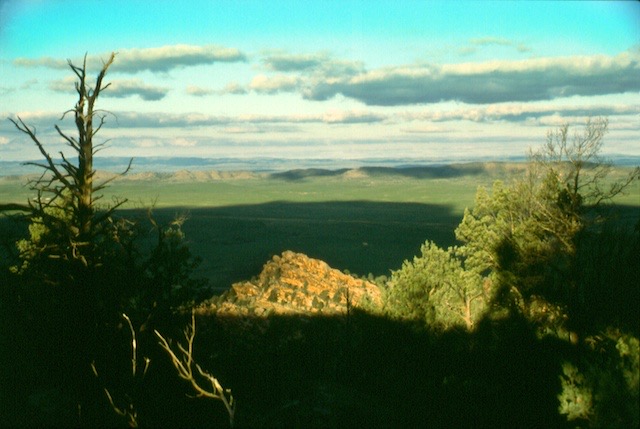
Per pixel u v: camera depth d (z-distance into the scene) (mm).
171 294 20906
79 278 19969
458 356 23766
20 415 15555
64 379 18094
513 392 18922
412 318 25953
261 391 17656
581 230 25422
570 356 19625
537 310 26062
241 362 18797
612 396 13688
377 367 22594
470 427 16656
